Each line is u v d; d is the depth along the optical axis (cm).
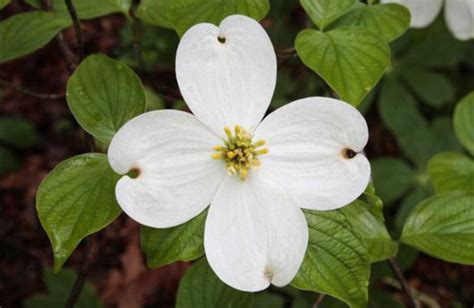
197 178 33
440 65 58
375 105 67
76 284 39
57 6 40
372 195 36
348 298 33
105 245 61
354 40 35
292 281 33
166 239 33
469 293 60
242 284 32
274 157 33
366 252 33
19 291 59
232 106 33
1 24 38
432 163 41
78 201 33
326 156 33
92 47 66
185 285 36
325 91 48
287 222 33
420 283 61
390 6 38
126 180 32
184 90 33
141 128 32
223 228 33
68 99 34
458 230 36
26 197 64
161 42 50
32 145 65
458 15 41
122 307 59
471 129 42
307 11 36
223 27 33
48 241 62
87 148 40
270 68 33
